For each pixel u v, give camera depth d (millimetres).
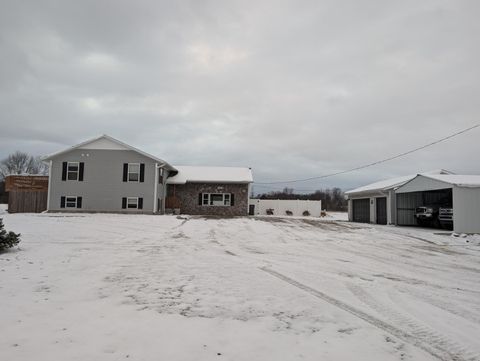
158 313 4512
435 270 8406
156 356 3281
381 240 15008
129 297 5203
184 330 3953
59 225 16125
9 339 3531
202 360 3238
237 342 3670
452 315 4828
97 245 10875
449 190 22953
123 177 26219
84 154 26219
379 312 4871
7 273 6523
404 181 25156
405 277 7395
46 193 26594
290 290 5875
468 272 8266
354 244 13430
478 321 4605
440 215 20406
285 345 3635
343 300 5410
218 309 4746
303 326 4211
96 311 4508
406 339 3918
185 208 31219
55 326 3930
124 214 25031
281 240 14180
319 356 3396
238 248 11344
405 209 24625
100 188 26094
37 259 8086
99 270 7105
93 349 3375
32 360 3094
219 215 30172
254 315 4547
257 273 7219
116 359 3189
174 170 32312
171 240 12797
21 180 26766
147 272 7016
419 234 17484
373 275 7480
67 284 5844
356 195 30828
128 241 12109
